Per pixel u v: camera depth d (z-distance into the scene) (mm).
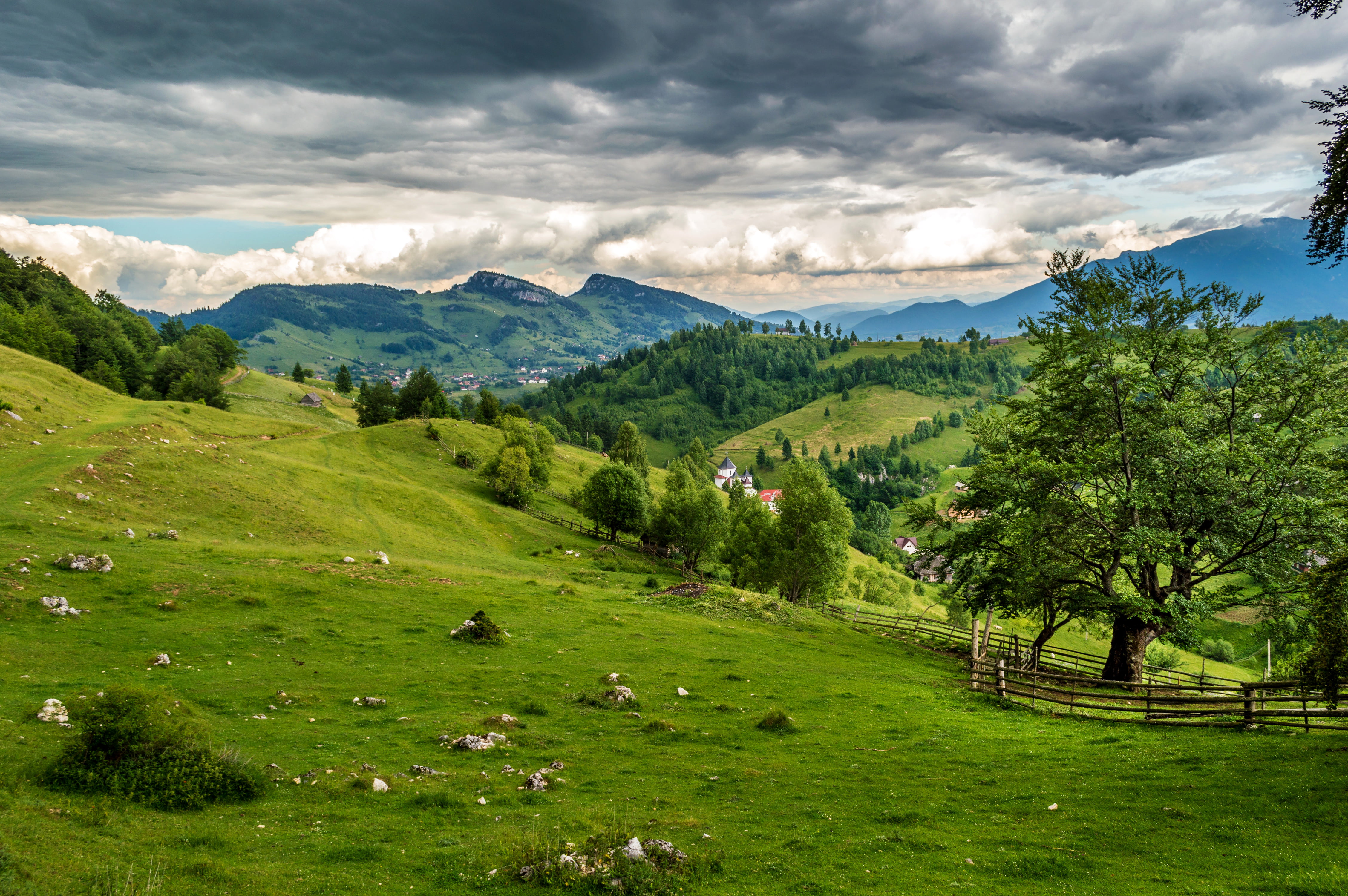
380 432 127000
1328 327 38062
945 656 51719
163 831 13984
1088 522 39281
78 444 63188
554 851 14195
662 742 24891
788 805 18984
